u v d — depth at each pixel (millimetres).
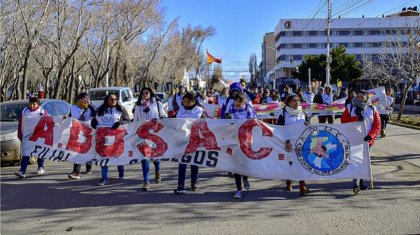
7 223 6352
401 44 40500
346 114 8328
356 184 7863
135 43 42469
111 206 7199
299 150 7984
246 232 5832
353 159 7914
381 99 16547
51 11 25391
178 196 7840
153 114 9008
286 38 116062
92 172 10180
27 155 9367
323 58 69125
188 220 6402
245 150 8016
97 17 30859
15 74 31312
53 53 29703
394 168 10406
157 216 6621
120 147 8703
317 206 7086
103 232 5930
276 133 8031
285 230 5895
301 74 72438
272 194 7918
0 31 22984
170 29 55750
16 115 11914
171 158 8328
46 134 9266
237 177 7914
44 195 7957
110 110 8891
